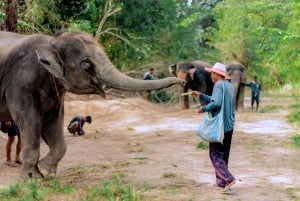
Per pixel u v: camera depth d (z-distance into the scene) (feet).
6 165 34.86
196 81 78.69
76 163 35.29
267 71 141.69
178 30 110.42
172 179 29.48
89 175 30.83
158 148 42.01
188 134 50.06
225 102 25.89
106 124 61.16
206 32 158.51
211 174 31.07
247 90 143.64
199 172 31.71
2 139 44.14
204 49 142.20
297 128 52.03
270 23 120.16
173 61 108.88
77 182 28.81
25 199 24.63
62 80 26.13
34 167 28.02
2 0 62.18
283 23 118.21
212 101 25.67
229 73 76.28
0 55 28.27
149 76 80.69
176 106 93.81
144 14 100.53
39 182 27.63
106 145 43.62
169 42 108.68
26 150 27.53
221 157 26.61
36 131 27.37
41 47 26.18
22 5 71.77
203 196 25.57
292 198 25.43
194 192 26.40
